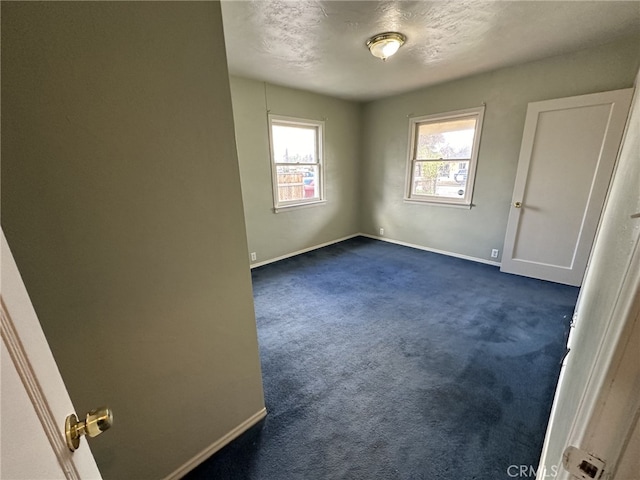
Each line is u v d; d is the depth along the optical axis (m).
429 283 3.14
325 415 1.51
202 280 1.12
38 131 0.71
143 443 1.08
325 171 4.41
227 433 1.35
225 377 1.29
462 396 1.61
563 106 2.64
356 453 1.30
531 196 3.01
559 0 1.77
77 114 0.76
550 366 1.82
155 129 0.90
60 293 0.81
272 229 3.93
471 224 3.76
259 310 2.65
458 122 3.66
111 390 0.96
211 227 1.11
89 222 0.83
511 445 1.32
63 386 0.49
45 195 0.75
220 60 1.01
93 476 0.55
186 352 1.13
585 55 2.56
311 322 2.42
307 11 1.83
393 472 1.22
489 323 2.33
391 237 4.82
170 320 1.06
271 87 3.51
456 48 2.47
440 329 2.27
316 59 2.65
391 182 4.57
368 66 2.88
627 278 0.37
